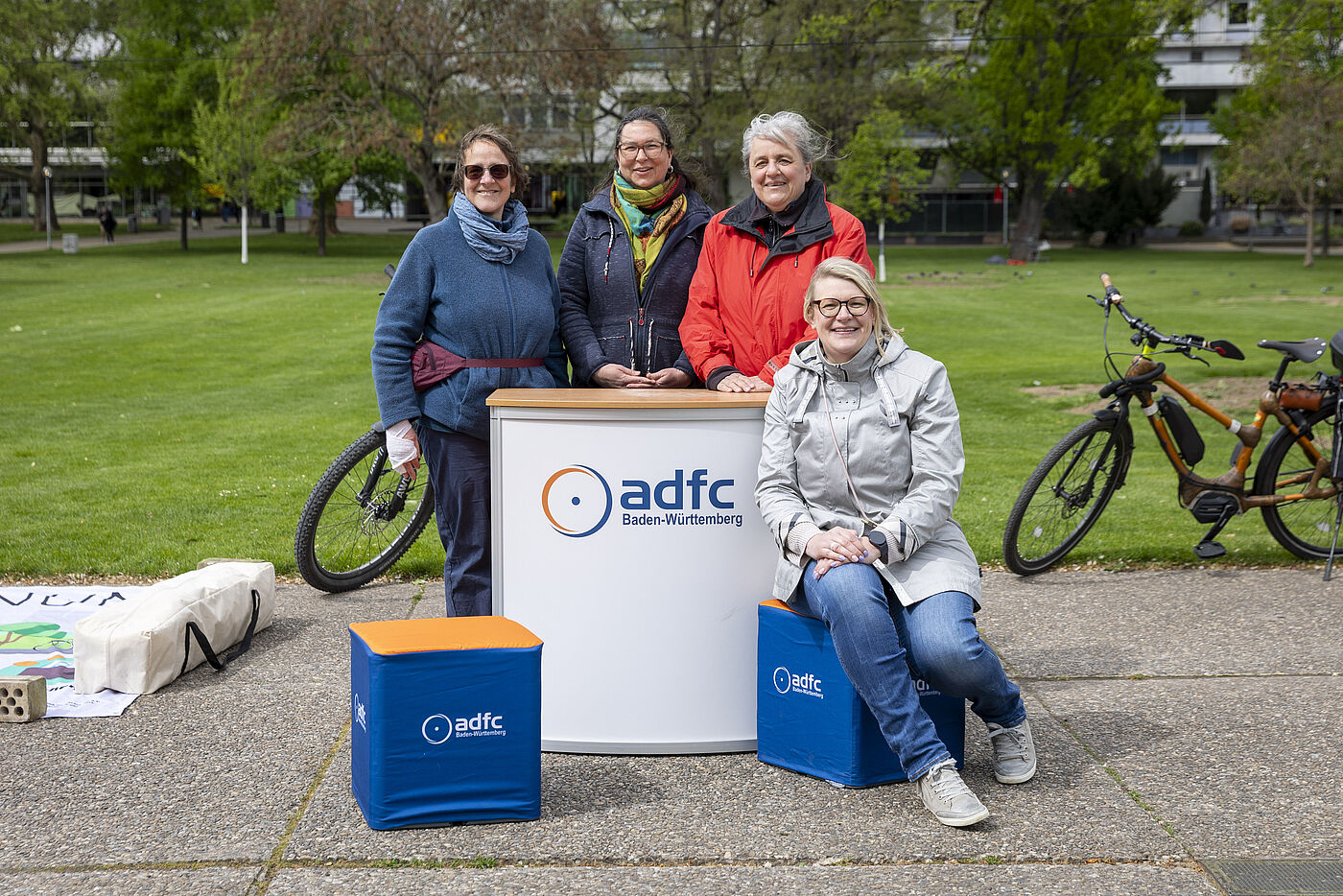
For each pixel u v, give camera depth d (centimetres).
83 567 546
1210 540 568
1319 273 3225
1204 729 374
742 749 364
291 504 694
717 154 3775
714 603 358
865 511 342
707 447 353
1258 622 486
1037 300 2448
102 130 4559
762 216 394
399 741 302
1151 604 512
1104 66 4084
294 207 6900
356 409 1110
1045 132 4041
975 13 3044
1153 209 5131
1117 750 358
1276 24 2269
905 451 340
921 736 313
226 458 852
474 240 390
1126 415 552
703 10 3691
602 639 358
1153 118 4044
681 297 423
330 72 3759
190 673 422
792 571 334
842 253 387
